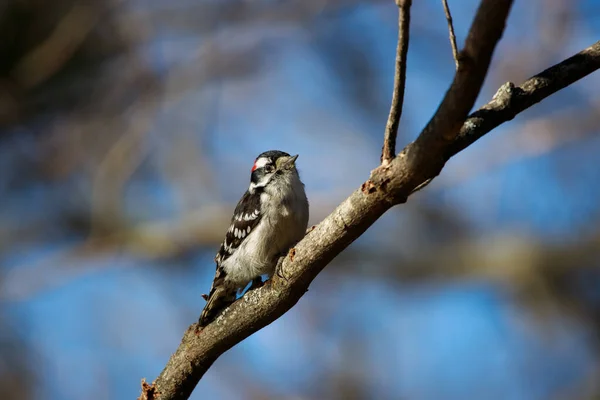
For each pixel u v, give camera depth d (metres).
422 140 4.66
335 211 5.30
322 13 14.90
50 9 13.88
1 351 13.26
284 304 5.88
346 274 14.87
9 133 14.64
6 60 13.93
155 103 14.71
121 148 14.51
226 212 14.47
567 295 14.51
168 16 14.90
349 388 12.22
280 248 8.14
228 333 6.15
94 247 14.73
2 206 15.16
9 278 14.58
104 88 14.81
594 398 12.48
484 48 4.10
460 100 4.32
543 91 4.97
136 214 15.13
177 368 6.38
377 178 4.97
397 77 4.71
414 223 15.52
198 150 14.70
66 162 14.76
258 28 14.97
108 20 14.59
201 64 14.77
